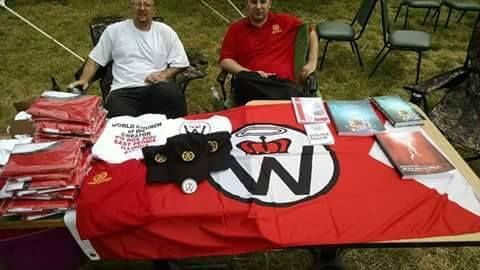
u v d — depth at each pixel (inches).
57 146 68.3
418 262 91.4
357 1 242.1
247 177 69.2
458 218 63.0
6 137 79.7
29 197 62.1
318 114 87.3
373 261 91.4
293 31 123.4
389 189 67.9
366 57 181.0
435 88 114.8
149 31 117.6
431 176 70.2
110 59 120.5
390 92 156.7
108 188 65.7
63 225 62.4
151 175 68.4
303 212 63.5
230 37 123.7
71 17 215.8
